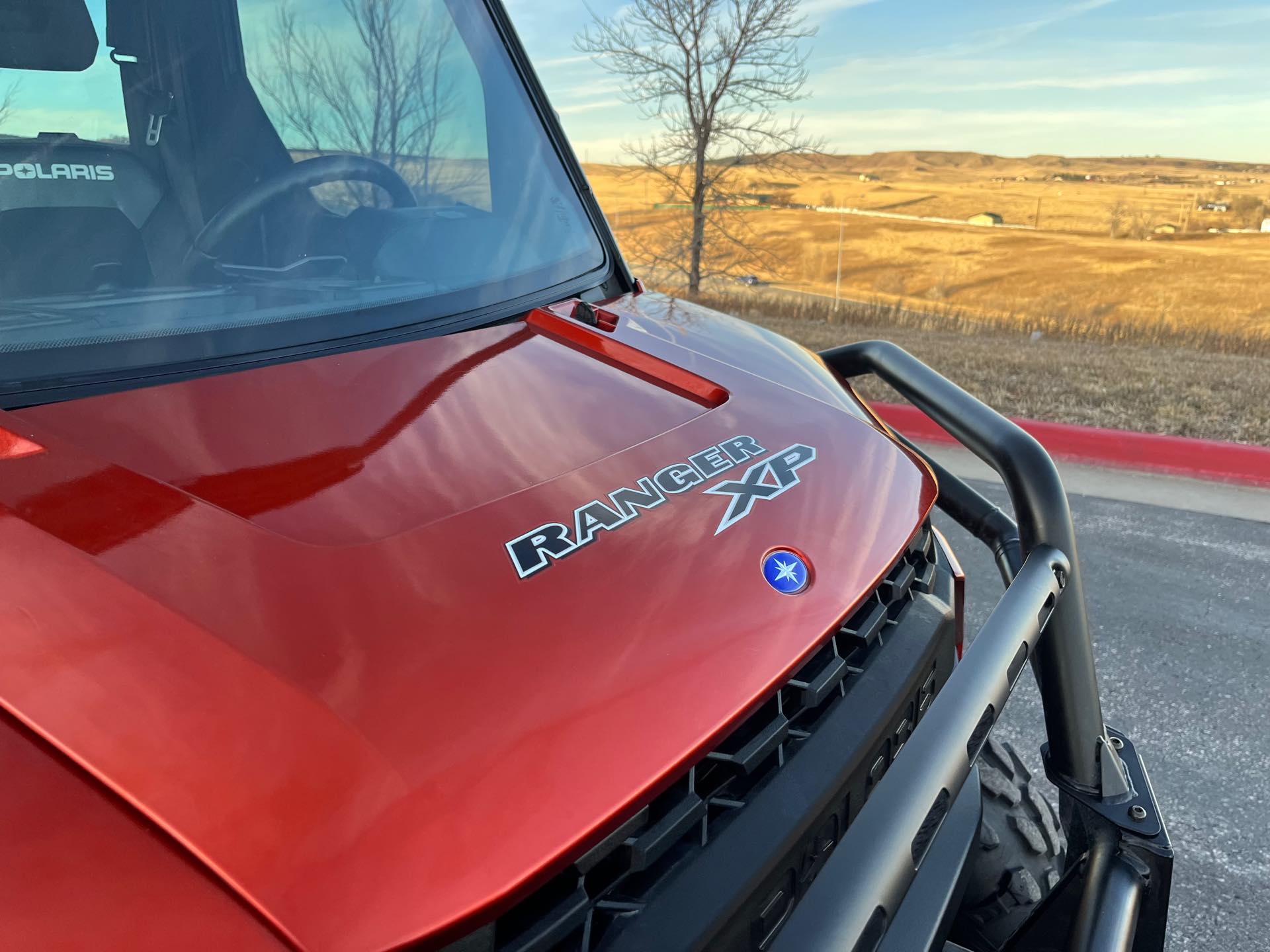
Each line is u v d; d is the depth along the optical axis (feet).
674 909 2.73
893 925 3.68
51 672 2.48
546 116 6.86
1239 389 24.04
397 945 2.15
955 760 3.29
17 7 4.32
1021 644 3.83
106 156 4.57
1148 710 9.53
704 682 3.00
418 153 5.90
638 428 4.27
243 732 2.40
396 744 2.46
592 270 6.42
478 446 3.77
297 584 2.81
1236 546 13.79
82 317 4.15
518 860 2.37
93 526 2.90
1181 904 7.00
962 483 5.36
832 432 4.81
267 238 4.97
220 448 3.42
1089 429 19.24
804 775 3.27
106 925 2.07
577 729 2.68
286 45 5.40
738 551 3.60
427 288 5.34
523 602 2.98
